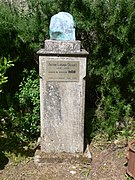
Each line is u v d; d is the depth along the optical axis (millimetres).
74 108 3295
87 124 3998
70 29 3180
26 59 4086
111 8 3697
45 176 3125
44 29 3818
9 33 3906
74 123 3342
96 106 4230
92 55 3943
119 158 3457
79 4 3764
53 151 3416
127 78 4008
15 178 3096
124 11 3684
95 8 3691
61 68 3170
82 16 3734
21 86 4004
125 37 3709
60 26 3160
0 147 3664
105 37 3832
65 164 3320
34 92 3850
